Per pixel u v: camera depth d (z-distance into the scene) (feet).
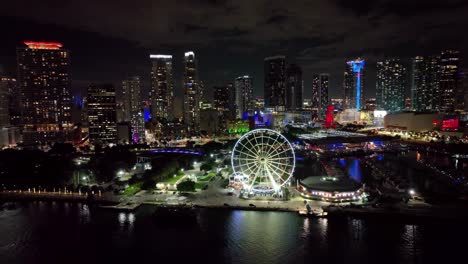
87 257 578.66
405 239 610.24
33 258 579.89
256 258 561.84
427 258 552.00
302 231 646.33
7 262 568.82
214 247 597.11
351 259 552.82
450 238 610.65
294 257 561.43
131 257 574.97
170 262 557.33
